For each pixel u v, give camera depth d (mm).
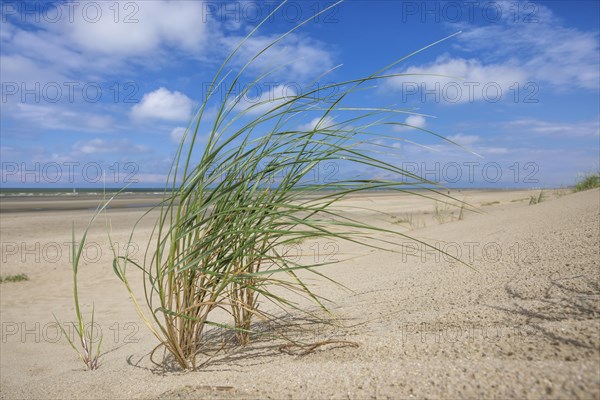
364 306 2570
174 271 1860
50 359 2939
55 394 2002
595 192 5918
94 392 1896
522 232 3838
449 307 2133
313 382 1414
